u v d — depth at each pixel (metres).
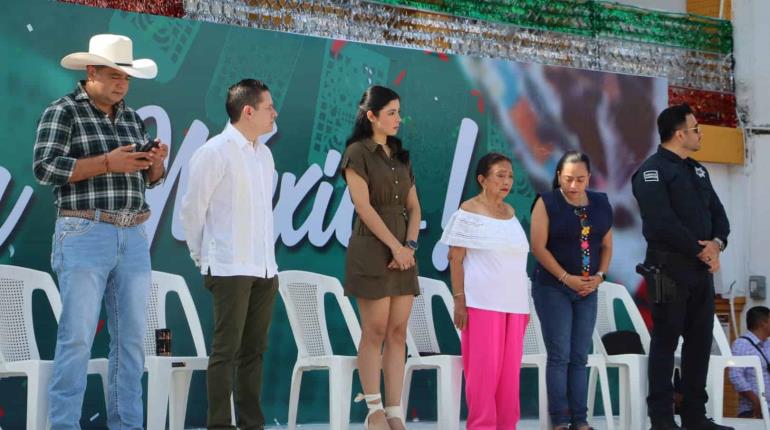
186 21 8.02
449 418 7.27
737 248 10.77
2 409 7.25
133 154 5.73
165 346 7.02
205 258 6.22
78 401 5.75
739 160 10.73
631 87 9.77
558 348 7.14
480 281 6.94
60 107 5.84
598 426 8.66
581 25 9.95
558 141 9.44
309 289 7.63
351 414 8.52
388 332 6.68
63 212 5.81
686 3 11.21
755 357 8.05
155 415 6.64
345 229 8.55
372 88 6.68
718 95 10.71
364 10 8.91
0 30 7.40
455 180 8.98
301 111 8.42
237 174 6.25
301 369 7.29
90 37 7.66
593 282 7.16
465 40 9.36
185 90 7.98
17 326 6.76
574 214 7.23
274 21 8.53
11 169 7.38
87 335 5.75
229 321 6.17
